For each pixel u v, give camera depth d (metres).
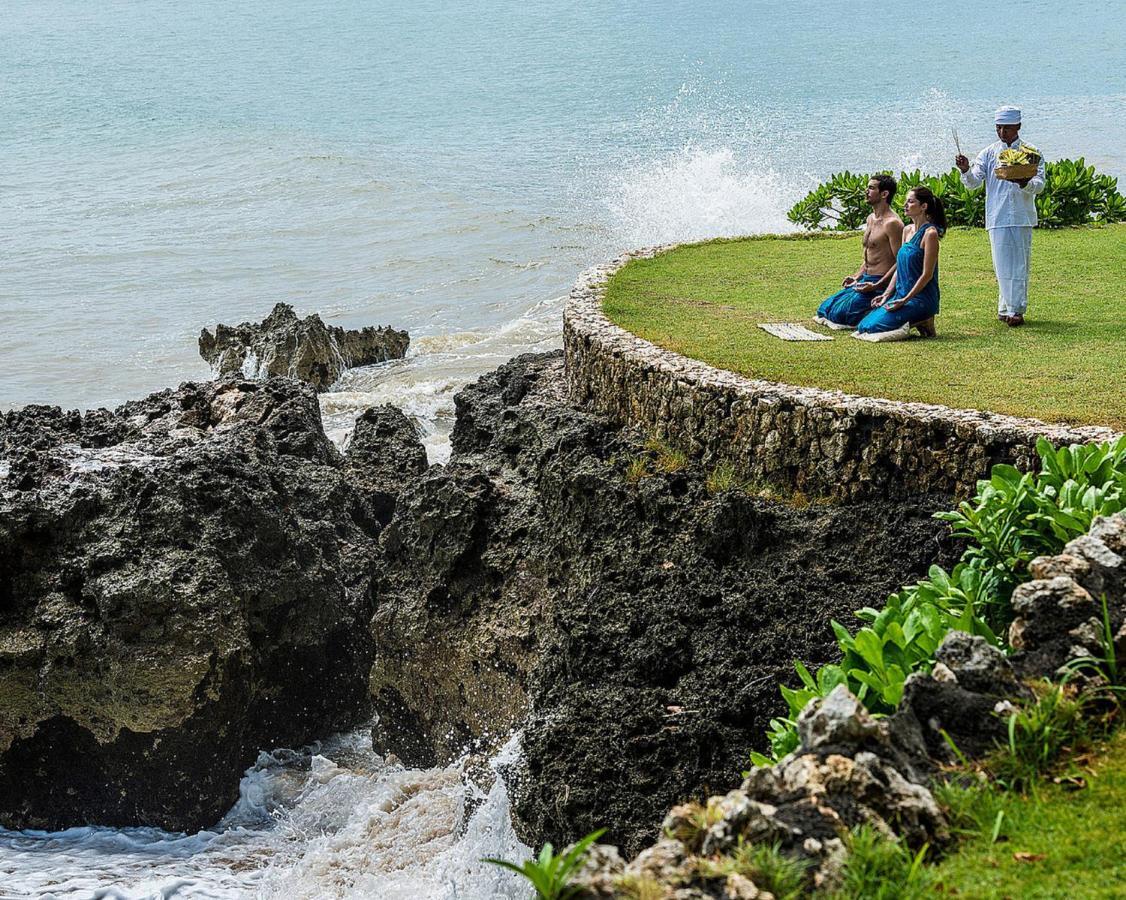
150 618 10.97
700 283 16.89
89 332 25.22
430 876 10.27
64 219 36.62
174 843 11.15
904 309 13.19
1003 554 6.80
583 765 9.02
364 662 12.88
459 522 11.83
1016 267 13.53
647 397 12.18
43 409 14.55
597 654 9.97
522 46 84.06
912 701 5.31
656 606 10.12
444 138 50.72
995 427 9.96
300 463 13.67
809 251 19.34
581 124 53.44
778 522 10.51
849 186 22.83
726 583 10.22
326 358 20.67
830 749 4.93
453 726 11.80
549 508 11.81
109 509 11.48
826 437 10.64
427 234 33.44
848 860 4.40
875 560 10.05
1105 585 5.97
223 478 11.66
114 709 10.96
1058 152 42.25
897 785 4.75
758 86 62.97
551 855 4.26
